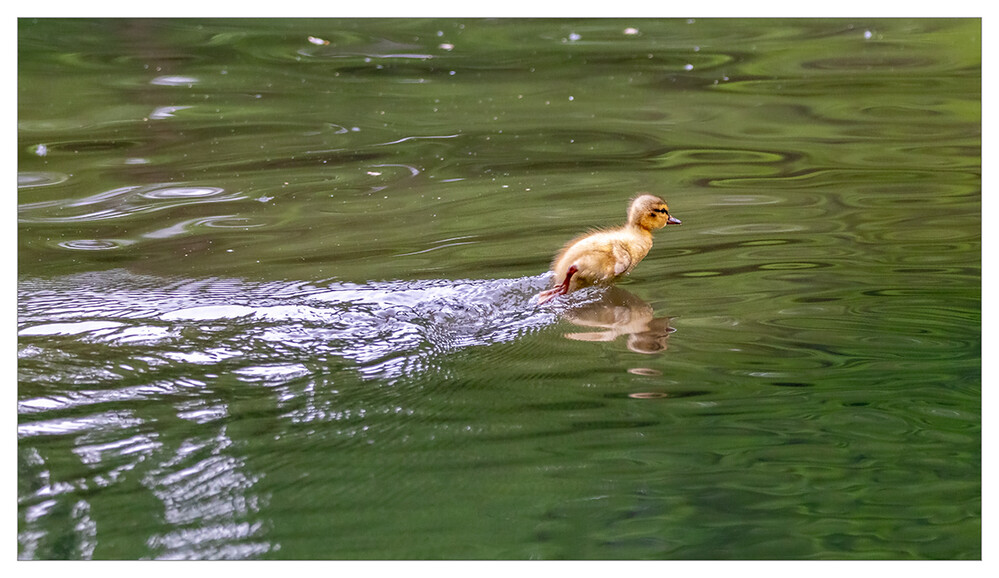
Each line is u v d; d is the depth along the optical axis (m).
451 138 16.84
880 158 15.78
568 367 9.02
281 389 8.48
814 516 6.91
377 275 11.50
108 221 13.42
